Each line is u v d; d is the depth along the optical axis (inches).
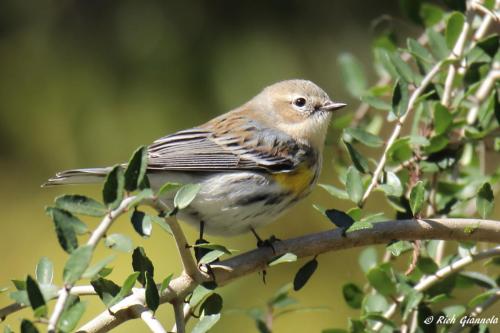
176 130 525.0
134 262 267.3
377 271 322.0
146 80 531.2
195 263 272.7
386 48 431.5
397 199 334.6
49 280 256.1
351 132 342.0
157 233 505.4
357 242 297.3
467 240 296.4
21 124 539.2
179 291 273.3
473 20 364.2
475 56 340.5
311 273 296.4
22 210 531.5
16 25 545.6
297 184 387.9
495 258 342.0
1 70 540.4
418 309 320.8
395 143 323.9
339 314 516.4
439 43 358.9
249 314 353.1
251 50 532.7
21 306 260.7
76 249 213.0
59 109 535.5
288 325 515.2
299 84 422.3
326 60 542.0
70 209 221.0
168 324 483.5
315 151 409.4
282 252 297.4
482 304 313.7
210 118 527.2
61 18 542.0
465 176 386.9
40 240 522.9
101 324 261.1
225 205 371.6
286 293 353.1
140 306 258.2
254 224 378.6
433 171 344.2
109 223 219.0
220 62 528.4
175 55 530.0
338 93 543.8
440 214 354.6
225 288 506.9
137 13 535.5
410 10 411.8
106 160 530.6
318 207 298.7
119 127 529.0
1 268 514.9
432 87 350.3
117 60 534.3
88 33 539.8
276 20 541.6
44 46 540.1
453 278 324.8
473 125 366.0
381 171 321.7
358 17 548.4
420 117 372.2
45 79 536.7
